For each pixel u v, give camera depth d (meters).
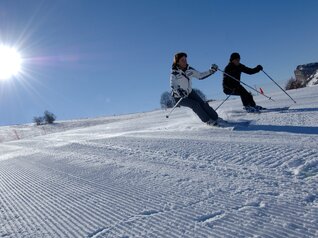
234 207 3.37
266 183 3.92
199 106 8.22
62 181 5.81
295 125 6.82
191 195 3.93
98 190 4.82
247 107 9.42
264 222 2.95
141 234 3.11
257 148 5.54
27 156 10.30
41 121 75.00
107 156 7.43
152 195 4.17
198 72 8.17
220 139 6.83
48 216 4.03
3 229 3.81
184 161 5.65
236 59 9.23
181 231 3.04
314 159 4.38
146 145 7.78
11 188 6.00
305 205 3.16
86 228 3.46
